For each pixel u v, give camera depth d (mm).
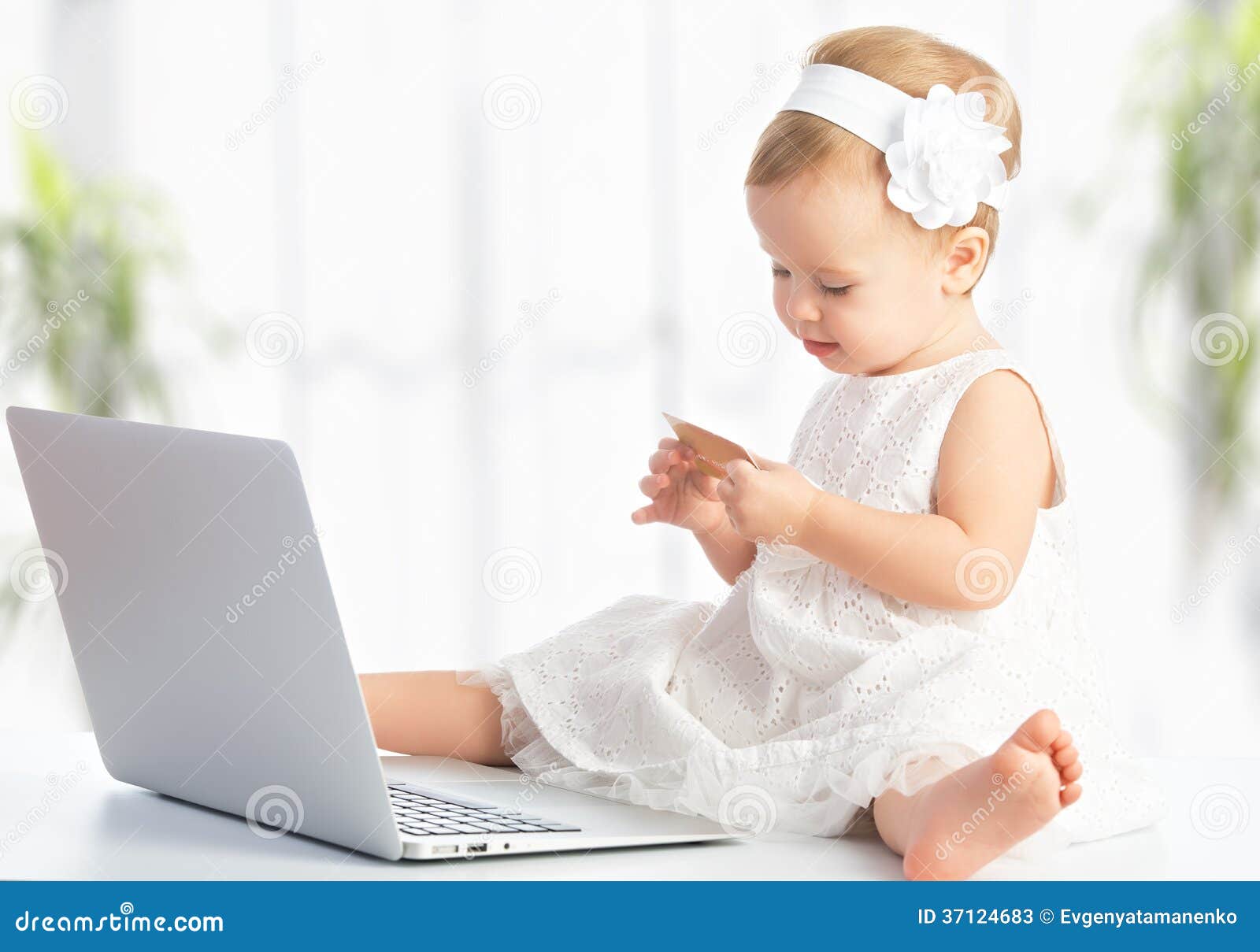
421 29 3582
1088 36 3404
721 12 3545
